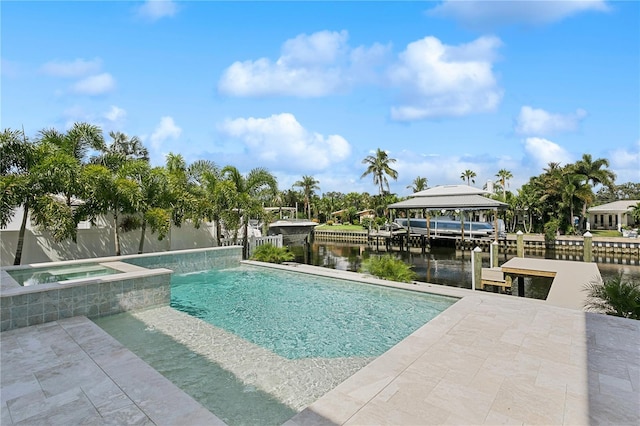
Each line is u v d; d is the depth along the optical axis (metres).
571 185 29.97
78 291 6.12
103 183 11.48
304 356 5.22
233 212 14.54
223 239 16.27
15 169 10.22
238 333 6.26
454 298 7.67
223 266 12.45
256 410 3.53
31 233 11.70
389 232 33.44
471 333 4.64
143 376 3.52
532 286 14.59
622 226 34.25
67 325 5.36
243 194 14.71
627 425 2.67
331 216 58.16
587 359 3.84
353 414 2.83
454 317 5.32
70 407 2.96
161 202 13.23
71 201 12.55
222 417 3.40
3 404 3.01
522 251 17.69
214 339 5.54
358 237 36.16
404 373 3.54
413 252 26.61
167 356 4.88
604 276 17.19
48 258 12.09
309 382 4.16
